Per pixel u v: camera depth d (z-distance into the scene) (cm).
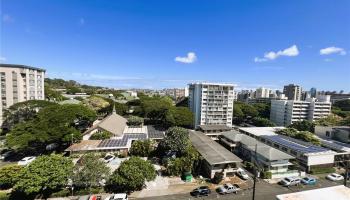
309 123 8681
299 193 2392
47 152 5569
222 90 9456
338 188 2519
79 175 3469
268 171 4525
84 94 18338
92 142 5891
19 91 8381
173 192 3753
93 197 3338
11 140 4884
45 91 12662
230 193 3769
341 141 6819
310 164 4912
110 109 11275
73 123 7100
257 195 3722
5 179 3594
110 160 5050
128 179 3550
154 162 5106
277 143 5978
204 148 5228
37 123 5662
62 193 3475
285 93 18462
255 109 12162
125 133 7088
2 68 8075
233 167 4488
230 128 8088
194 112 10044
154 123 9744
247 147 5588
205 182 4178
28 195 3356
